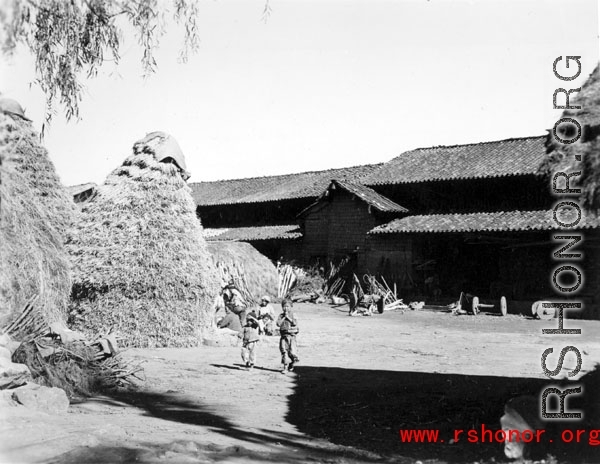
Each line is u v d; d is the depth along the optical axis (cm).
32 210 1262
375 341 1711
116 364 985
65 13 826
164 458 477
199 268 1554
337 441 670
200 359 1298
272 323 1830
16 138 1397
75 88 848
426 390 961
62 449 492
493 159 3284
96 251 1512
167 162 1617
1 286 988
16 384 718
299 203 4297
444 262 3184
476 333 1942
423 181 3291
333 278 3509
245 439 641
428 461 595
